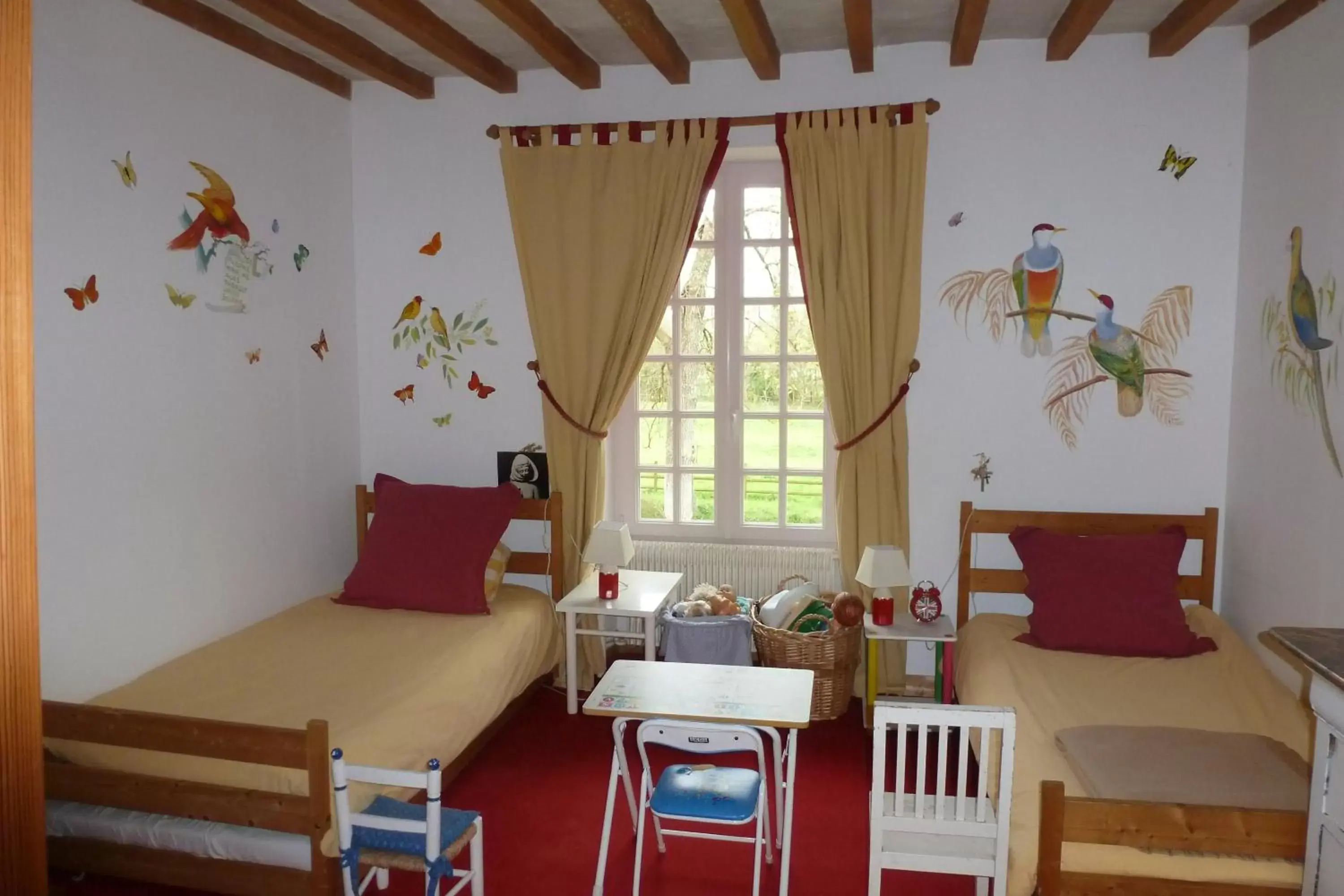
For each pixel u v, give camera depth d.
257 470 3.64
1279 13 3.33
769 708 2.38
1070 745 2.48
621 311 4.03
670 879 2.68
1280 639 1.91
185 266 3.24
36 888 0.81
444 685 3.01
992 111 3.76
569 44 3.65
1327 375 2.97
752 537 4.33
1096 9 3.10
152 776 2.37
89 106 2.83
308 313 3.97
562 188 4.03
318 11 3.38
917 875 2.69
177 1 3.16
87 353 2.84
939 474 3.92
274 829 2.28
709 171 3.88
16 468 0.77
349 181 4.27
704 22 3.47
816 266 3.80
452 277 4.26
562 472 4.13
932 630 3.56
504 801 3.12
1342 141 2.90
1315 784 1.81
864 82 3.83
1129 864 2.00
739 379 4.27
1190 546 3.73
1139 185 3.70
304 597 3.96
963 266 3.83
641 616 3.65
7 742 0.78
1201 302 3.69
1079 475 3.83
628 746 3.54
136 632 3.05
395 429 4.38
